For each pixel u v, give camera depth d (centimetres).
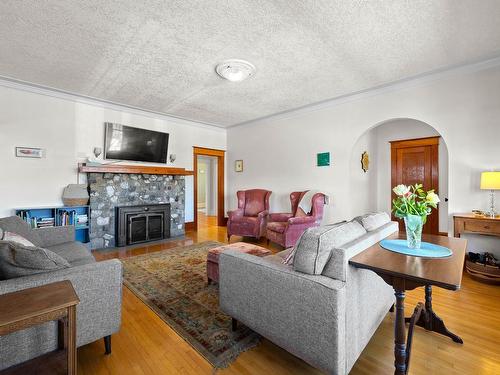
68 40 240
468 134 290
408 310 209
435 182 462
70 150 387
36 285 125
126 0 187
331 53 263
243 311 164
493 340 170
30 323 100
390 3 190
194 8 196
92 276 143
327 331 120
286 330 138
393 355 156
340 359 119
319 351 124
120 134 435
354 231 160
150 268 310
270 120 516
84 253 230
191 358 154
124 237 422
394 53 262
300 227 377
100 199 401
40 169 360
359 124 382
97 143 416
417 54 264
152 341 170
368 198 478
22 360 123
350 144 394
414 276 111
